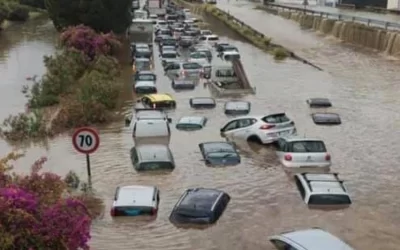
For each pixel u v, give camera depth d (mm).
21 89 60625
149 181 32594
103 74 57125
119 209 27391
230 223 27266
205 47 87125
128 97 55281
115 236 25953
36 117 43875
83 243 17906
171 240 25641
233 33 109062
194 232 26375
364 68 72125
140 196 28219
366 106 51969
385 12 118250
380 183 32781
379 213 28641
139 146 37125
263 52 86438
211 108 50281
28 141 41031
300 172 34438
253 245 25062
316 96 55938
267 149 38844
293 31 109625
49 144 40250
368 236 26156
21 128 42406
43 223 17250
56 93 53344
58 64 57594
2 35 107375
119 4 89875
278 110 50188
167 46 83625
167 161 33969
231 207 29062
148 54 75438
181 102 53188
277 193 31031
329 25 104250
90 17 88750
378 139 41531
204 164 35469
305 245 22219
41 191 19781
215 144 37406
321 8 135625
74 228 17594
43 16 138000
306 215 28281
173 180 32719
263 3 165625
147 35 95188
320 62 77375
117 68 66250
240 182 32594
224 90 56938
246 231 26438
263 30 110938
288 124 40156
